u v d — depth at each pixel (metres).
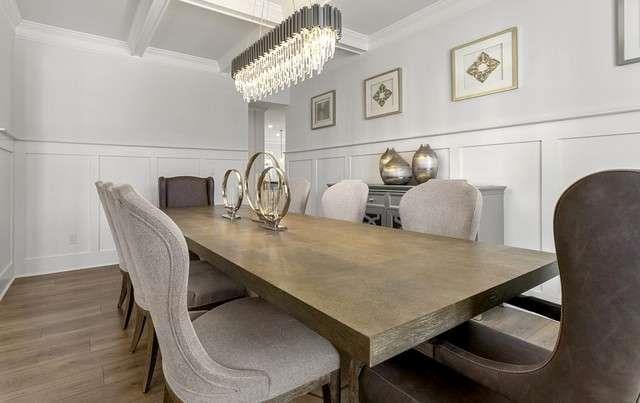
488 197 2.47
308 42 2.21
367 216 3.20
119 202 0.84
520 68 2.49
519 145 2.53
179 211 2.74
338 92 4.19
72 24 3.34
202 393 0.82
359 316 0.67
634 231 0.49
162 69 4.11
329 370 1.00
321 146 4.50
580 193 0.54
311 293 0.81
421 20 3.13
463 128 2.86
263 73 2.72
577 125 2.23
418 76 3.21
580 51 2.20
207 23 3.36
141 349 1.92
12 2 2.88
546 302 1.06
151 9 2.81
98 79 3.72
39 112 3.40
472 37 2.78
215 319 1.17
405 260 1.13
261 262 1.10
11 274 3.17
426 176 2.86
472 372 0.75
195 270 1.88
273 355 0.95
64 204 3.57
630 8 1.99
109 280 3.21
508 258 1.15
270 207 1.96
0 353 1.87
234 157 4.71
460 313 0.76
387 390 0.87
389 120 3.54
